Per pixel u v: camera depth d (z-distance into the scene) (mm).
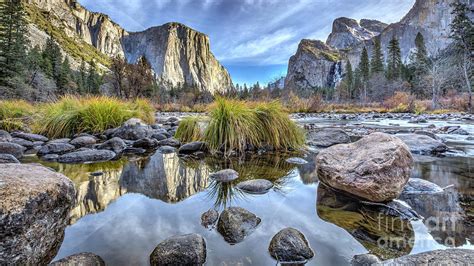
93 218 1573
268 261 1134
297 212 1680
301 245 1183
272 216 1612
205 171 2850
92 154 3434
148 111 8375
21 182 1175
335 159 2201
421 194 1977
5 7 27312
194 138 4566
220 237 1343
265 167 3047
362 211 1693
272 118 4402
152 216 1611
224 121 4105
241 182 2289
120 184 2336
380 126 8438
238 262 1123
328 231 1409
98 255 1152
